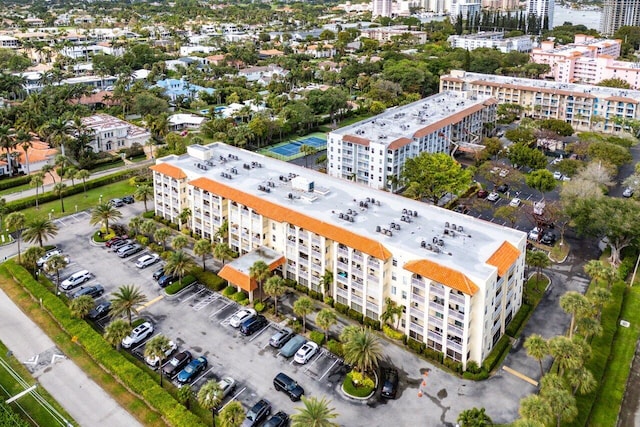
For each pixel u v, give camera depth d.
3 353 105.56
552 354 89.62
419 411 91.75
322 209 126.44
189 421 86.56
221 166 153.88
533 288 128.12
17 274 130.00
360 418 90.12
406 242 111.06
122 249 141.75
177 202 153.12
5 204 166.75
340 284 118.00
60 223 161.12
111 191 186.62
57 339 109.50
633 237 133.00
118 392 96.06
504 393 96.00
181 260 123.50
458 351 100.81
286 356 104.25
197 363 100.25
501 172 190.00
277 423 87.62
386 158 184.00
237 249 139.25
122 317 115.81
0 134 193.62
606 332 112.12
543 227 157.88
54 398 94.69
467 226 119.19
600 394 96.69
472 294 95.50
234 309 119.38
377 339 103.94
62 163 186.25
